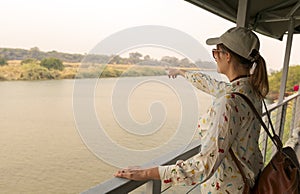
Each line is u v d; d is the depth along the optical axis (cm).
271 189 113
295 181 112
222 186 118
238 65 123
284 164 117
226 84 135
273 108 335
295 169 116
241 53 120
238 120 111
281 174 114
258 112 122
